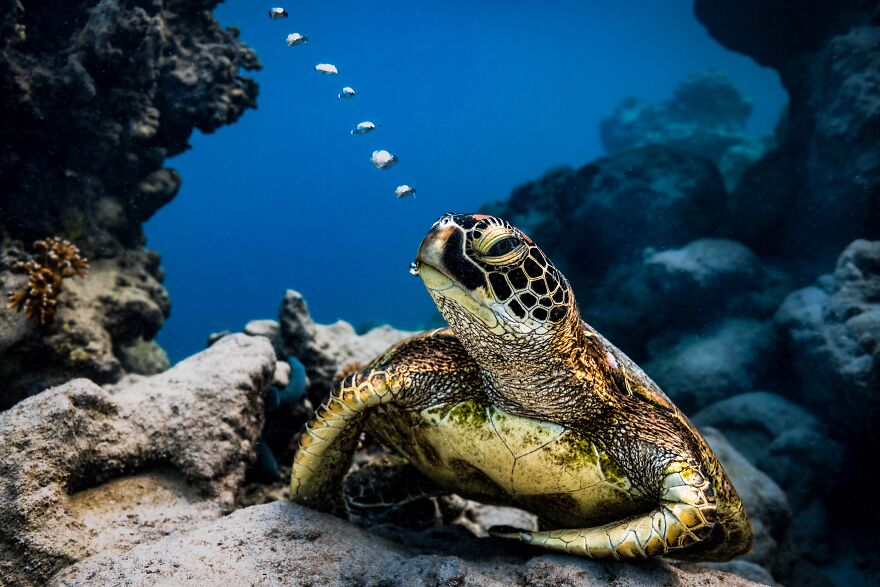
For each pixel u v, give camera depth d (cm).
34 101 125
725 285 230
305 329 100
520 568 48
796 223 244
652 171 273
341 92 110
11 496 46
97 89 135
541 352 46
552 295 45
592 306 254
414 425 55
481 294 43
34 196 129
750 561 99
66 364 106
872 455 164
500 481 54
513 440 51
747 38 303
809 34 260
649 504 51
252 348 71
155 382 63
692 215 260
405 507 71
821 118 228
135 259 146
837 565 152
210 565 43
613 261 265
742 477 114
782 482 167
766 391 203
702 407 206
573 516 55
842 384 158
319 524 50
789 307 198
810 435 171
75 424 52
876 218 211
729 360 210
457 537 62
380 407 56
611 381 53
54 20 135
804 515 160
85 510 52
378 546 50
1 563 44
